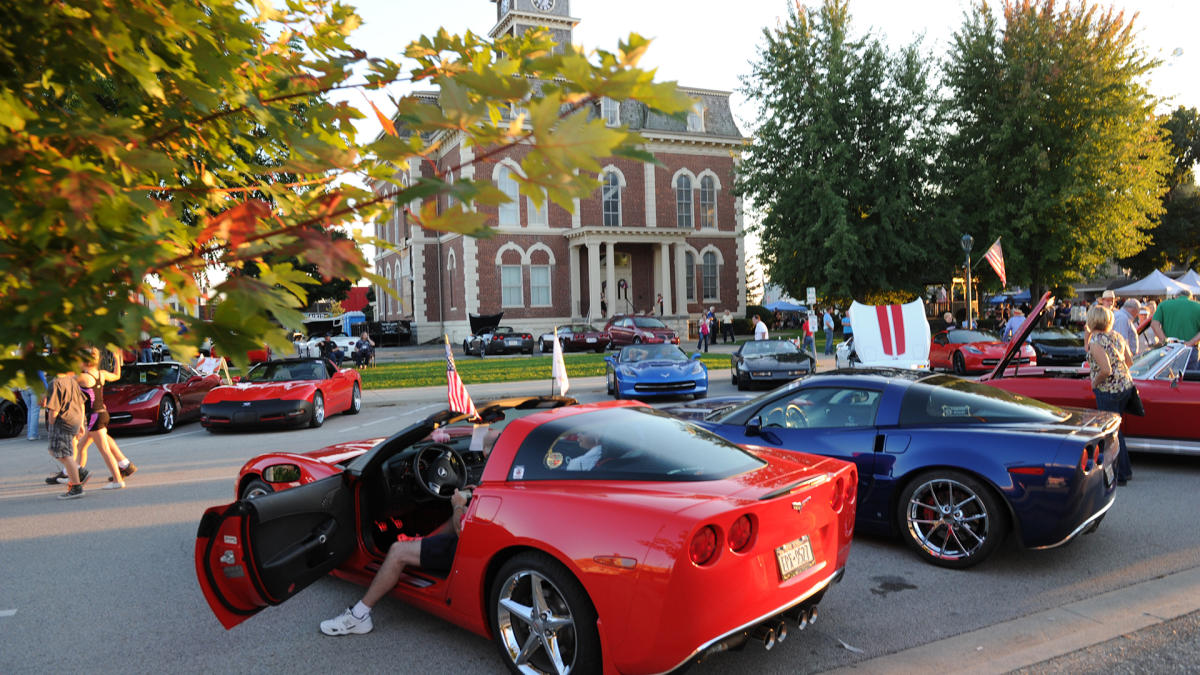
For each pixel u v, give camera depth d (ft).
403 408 52.06
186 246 4.87
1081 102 94.12
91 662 12.44
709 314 99.86
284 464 17.04
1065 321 117.70
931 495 16.79
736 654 12.17
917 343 40.91
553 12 136.15
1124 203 93.25
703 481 11.05
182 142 6.66
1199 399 23.67
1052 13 95.91
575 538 10.25
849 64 96.63
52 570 17.47
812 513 11.38
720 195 146.30
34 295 4.27
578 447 11.85
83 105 6.48
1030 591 14.75
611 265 128.77
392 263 167.12
